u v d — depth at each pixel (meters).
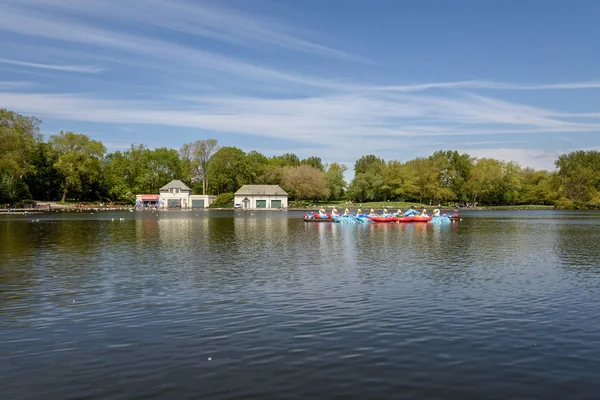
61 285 24.89
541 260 34.56
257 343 15.55
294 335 16.41
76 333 16.64
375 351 14.79
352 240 50.50
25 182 148.75
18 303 20.92
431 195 177.25
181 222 86.88
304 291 23.36
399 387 12.20
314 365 13.66
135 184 182.88
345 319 18.33
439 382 12.51
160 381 12.54
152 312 19.41
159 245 44.91
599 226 75.25
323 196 184.00
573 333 16.56
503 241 49.47
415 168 179.75
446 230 66.56
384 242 48.34
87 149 157.12
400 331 16.81
